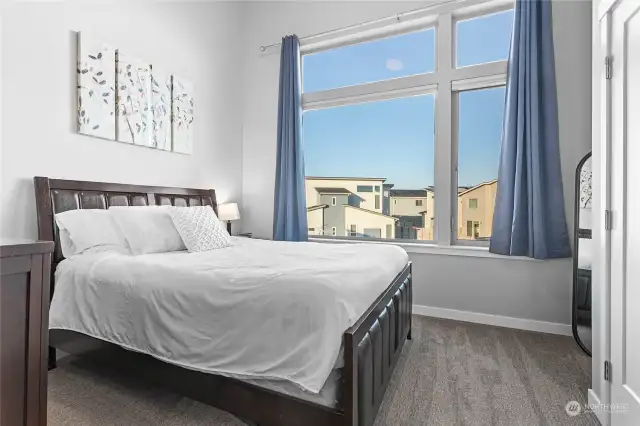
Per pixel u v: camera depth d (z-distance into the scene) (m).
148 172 2.93
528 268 2.76
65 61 2.30
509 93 2.73
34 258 0.86
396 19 3.26
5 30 2.00
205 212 2.72
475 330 2.72
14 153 2.05
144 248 2.26
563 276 2.66
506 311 2.83
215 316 1.44
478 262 2.93
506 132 2.75
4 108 2.01
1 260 0.78
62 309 1.90
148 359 1.61
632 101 1.33
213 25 3.65
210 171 3.63
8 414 0.80
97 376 1.94
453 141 3.14
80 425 1.50
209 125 3.61
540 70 2.67
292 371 1.23
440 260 3.08
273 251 2.30
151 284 1.64
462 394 1.76
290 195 3.65
